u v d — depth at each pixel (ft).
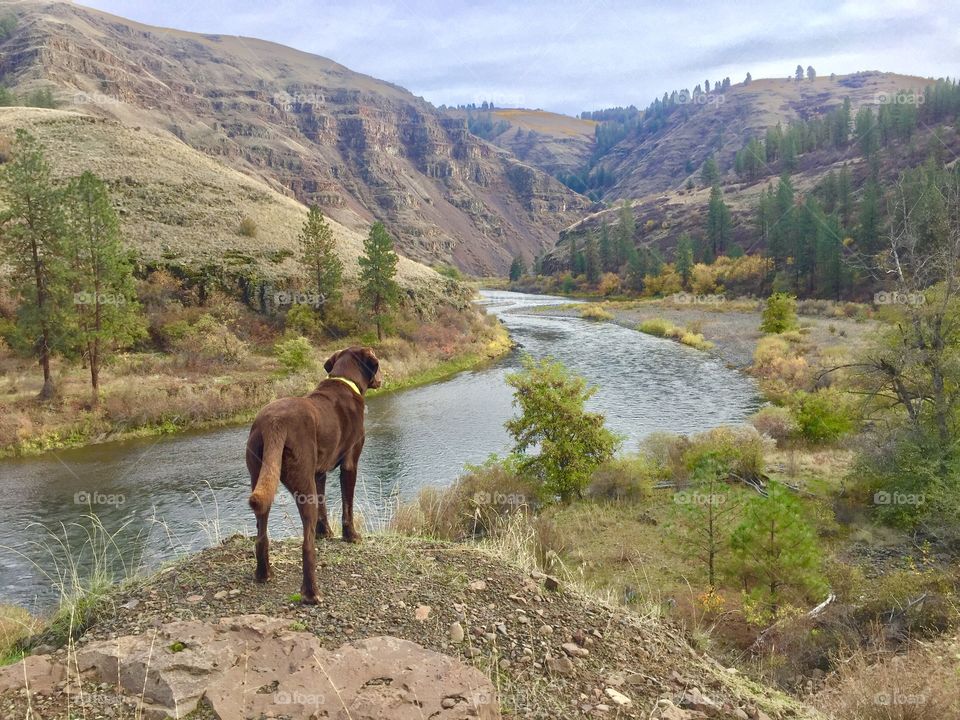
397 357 153.28
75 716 9.96
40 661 11.39
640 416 103.65
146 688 10.64
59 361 119.65
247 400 107.86
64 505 65.36
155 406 98.43
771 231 328.70
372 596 15.26
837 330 187.73
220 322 152.97
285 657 11.78
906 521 51.67
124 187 200.64
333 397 16.97
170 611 13.99
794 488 63.26
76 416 95.09
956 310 55.98
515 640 14.42
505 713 11.76
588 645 14.80
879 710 17.04
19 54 642.63
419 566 17.16
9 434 86.17
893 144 458.50
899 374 59.36
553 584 17.56
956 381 55.36
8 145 202.49
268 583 15.34
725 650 31.14
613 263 464.65
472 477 62.69
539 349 179.83
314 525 14.89
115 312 103.35
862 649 28.91
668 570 45.57
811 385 100.17
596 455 66.13
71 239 99.60
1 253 101.76
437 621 14.57
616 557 47.80
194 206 206.08
